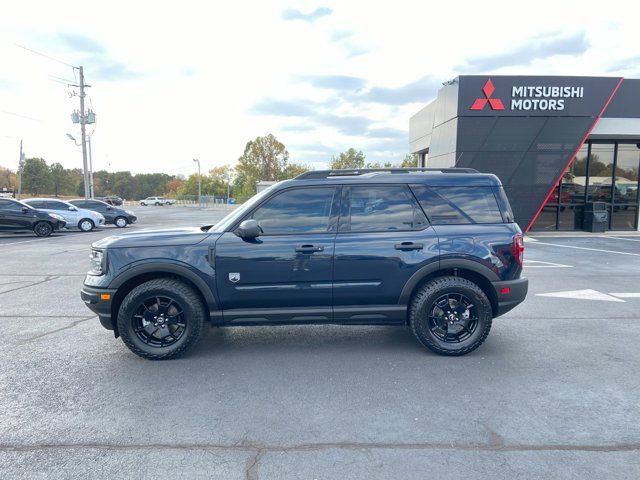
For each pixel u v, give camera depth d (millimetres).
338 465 2900
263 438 3232
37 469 2869
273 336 5562
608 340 5320
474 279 5016
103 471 2846
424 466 2883
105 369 4523
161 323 4797
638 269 10047
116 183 131500
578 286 8305
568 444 3125
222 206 71438
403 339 5418
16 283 9008
